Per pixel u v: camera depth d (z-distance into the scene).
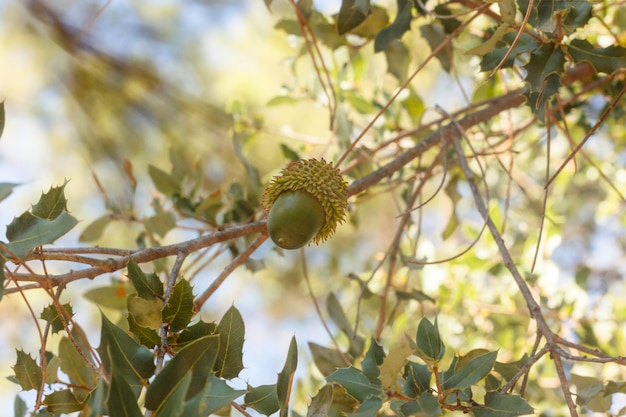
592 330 3.44
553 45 2.27
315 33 3.29
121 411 1.53
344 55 3.79
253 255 3.31
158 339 2.00
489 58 2.36
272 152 4.99
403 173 3.56
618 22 3.36
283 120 5.04
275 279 5.76
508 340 3.67
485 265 3.82
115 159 5.44
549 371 3.47
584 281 3.59
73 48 5.35
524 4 2.25
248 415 1.98
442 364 3.71
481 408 1.92
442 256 4.45
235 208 3.39
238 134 3.95
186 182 5.38
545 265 3.66
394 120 3.61
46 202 1.99
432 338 1.99
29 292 5.36
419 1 2.66
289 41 3.65
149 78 5.38
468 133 3.46
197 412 1.46
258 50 5.37
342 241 5.48
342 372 2.03
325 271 5.46
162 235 3.37
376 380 2.01
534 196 4.18
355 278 3.17
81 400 2.25
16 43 5.29
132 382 1.81
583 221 4.64
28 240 1.77
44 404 2.11
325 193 2.33
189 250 2.22
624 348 3.50
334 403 2.37
